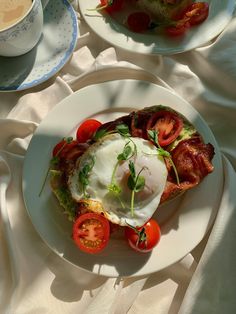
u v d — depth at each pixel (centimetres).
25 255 37
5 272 36
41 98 43
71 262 35
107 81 44
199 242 36
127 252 35
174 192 36
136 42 44
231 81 43
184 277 36
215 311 34
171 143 38
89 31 46
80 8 46
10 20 40
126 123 39
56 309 35
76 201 36
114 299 34
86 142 39
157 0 44
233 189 37
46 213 37
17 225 38
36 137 40
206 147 37
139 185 35
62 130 40
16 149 41
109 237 36
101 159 36
